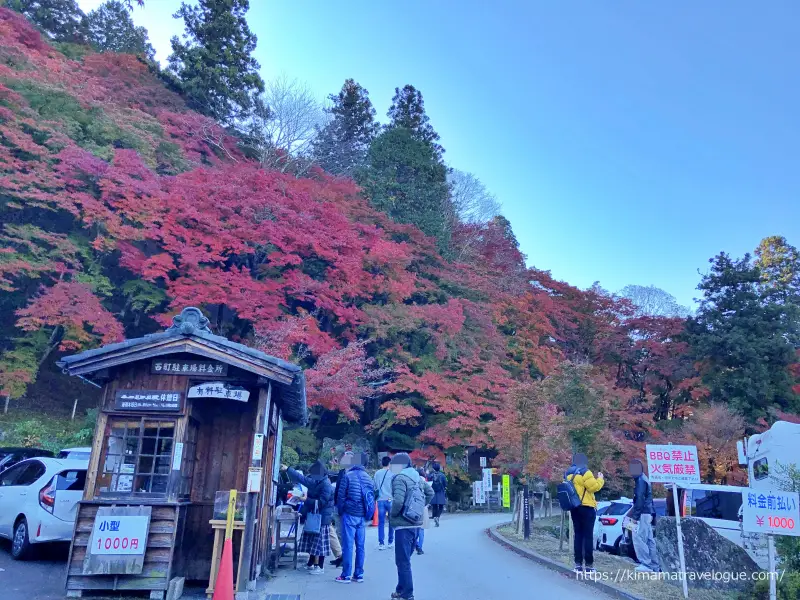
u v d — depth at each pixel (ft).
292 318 77.51
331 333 99.25
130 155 84.89
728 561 32.42
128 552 25.62
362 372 87.51
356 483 31.53
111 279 93.50
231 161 119.24
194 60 130.00
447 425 91.04
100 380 29.01
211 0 137.18
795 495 25.00
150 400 28.04
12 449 53.93
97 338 74.08
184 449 28.14
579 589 30.76
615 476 77.87
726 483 91.45
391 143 136.46
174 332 28.43
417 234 117.08
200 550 29.96
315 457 88.58
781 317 111.24
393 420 92.84
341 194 115.55
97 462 27.35
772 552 25.13
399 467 26.81
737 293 110.83
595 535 53.01
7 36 90.84
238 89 133.28
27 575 29.99
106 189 79.30
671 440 92.68
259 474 28.07
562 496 34.65
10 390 70.79
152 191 82.23
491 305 114.93
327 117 155.02
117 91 110.83
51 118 86.33
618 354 123.75
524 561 39.93
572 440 47.34
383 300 103.35
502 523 68.95
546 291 134.41
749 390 101.65
